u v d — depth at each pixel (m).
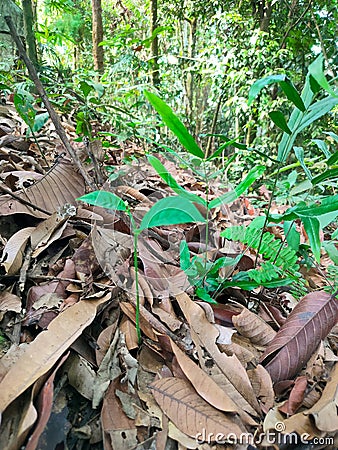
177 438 0.52
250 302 0.85
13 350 0.58
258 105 2.87
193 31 3.87
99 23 2.74
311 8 3.02
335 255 0.87
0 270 0.77
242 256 0.89
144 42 2.38
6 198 0.88
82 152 1.14
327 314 0.70
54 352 0.55
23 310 0.69
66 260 0.79
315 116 0.66
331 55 2.97
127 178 1.00
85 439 0.52
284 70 2.73
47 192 0.93
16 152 1.17
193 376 0.59
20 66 1.97
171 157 0.98
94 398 0.56
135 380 0.59
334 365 0.68
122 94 2.12
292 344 0.67
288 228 0.86
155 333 0.66
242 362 0.65
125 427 0.53
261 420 0.57
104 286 0.72
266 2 3.08
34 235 0.85
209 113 3.87
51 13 3.70
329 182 1.06
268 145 2.85
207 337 0.67
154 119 1.82
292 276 0.80
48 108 0.89
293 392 0.60
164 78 3.20
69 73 2.10
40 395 0.50
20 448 0.45
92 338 0.64
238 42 2.99
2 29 1.95
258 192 1.83
